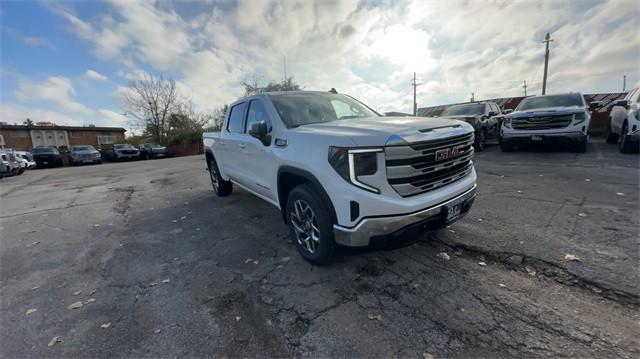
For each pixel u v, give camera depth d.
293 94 3.95
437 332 1.96
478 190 5.16
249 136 4.03
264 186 3.67
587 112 8.21
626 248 2.85
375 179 2.29
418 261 2.87
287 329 2.08
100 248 3.76
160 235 4.10
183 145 32.03
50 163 21.70
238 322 2.18
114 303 2.51
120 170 14.28
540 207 4.11
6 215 5.71
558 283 2.40
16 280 3.01
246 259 3.18
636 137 7.58
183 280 2.83
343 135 2.41
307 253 2.93
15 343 2.07
